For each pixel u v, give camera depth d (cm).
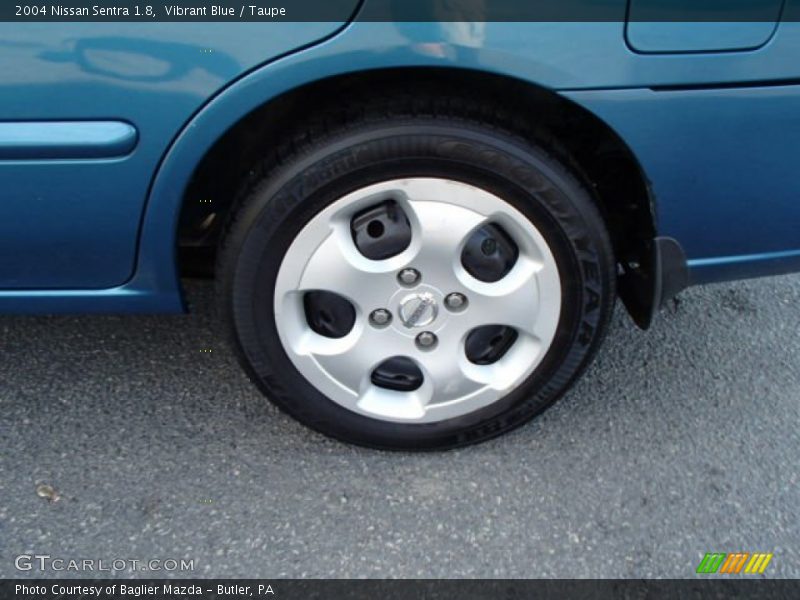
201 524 191
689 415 226
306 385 198
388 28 157
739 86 167
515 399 203
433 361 196
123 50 157
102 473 204
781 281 287
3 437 214
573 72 162
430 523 192
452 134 168
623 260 209
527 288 187
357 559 183
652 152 172
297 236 178
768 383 238
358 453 211
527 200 176
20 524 190
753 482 204
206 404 227
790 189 180
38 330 254
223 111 163
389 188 174
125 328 256
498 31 158
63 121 163
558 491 201
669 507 197
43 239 178
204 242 208
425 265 182
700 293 279
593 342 197
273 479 203
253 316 188
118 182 170
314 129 173
